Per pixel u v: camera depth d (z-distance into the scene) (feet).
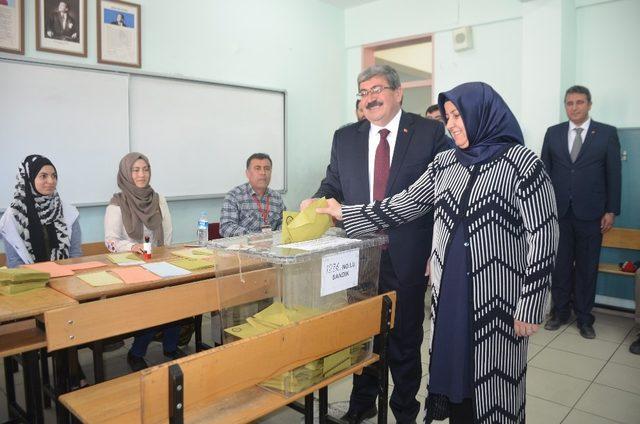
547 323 11.41
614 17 12.39
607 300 12.92
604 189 10.96
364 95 6.04
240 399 4.47
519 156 4.35
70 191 10.48
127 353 9.62
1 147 9.46
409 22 15.74
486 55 14.33
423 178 5.28
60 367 5.41
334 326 4.67
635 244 12.17
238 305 4.81
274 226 10.62
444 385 4.67
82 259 6.93
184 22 12.35
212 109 13.07
